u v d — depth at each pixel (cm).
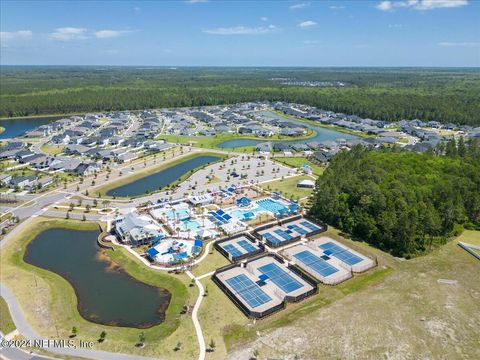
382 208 10406
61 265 9406
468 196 11362
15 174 16188
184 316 7344
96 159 18875
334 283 8425
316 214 12150
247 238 10606
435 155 16350
